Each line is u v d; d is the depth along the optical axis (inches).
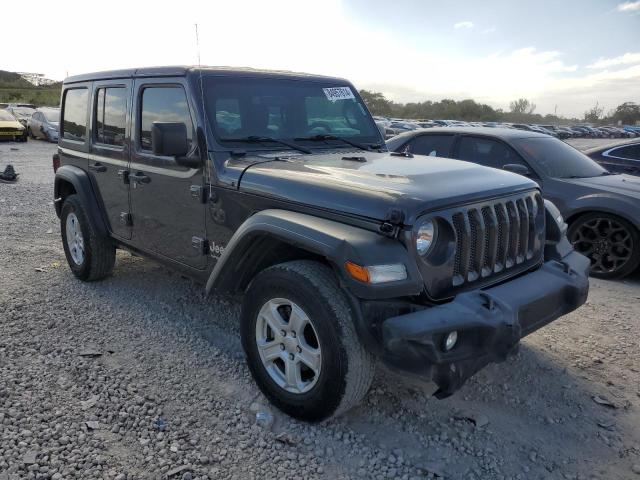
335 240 110.7
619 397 143.0
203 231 153.5
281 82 169.8
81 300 197.3
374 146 182.7
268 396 131.1
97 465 108.7
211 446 116.7
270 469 110.7
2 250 259.6
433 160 155.7
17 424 120.7
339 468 112.0
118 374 145.1
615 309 205.9
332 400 116.0
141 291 207.8
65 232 221.9
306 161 146.1
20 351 155.4
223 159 146.6
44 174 555.2
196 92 151.1
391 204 110.7
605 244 244.2
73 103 216.1
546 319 127.6
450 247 115.5
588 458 118.1
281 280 121.9
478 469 113.1
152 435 119.5
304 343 122.3
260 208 134.3
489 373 152.7
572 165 269.1
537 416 133.3
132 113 175.9
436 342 105.6
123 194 185.6
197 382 142.6
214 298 202.1
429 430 125.7
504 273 131.7
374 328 110.2
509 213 131.7
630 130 2546.8
